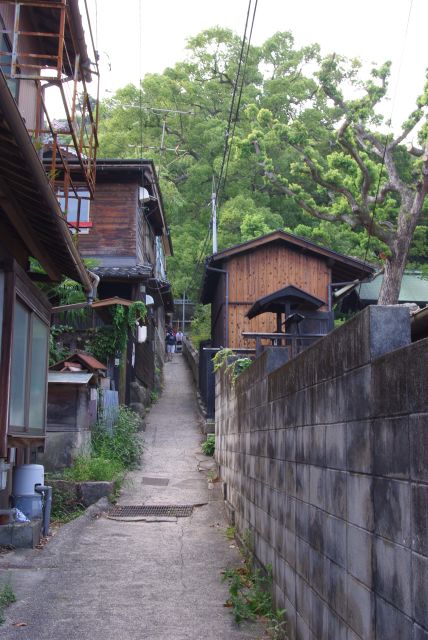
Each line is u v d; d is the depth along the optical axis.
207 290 23.03
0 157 5.54
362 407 3.33
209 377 17.52
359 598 3.29
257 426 7.34
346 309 24.59
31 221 7.00
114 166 18.61
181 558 7.96
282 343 13.21
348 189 18.41
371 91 17.22
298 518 4.91
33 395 8.40
